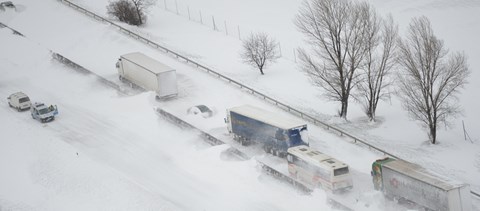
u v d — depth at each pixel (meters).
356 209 42.50
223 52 77.56
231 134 55.28
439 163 49.88
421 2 99.69
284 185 46.00
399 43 63.94
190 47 78.50
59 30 80.69
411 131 56.75
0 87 66.00
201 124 57.62
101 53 74.75
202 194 45.28
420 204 41.31
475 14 91.38
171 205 43.41
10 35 78.38
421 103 54.41
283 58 76.62
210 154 51.06
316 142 53.34
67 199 44.72
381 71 61.31
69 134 55.34
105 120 58.28
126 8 85.25
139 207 43.31
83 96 63.91
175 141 54.00
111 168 49.12
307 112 59.94
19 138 54.41
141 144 53.50
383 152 51.06
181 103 61.94
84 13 86.19
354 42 58.28
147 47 76.00
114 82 66.94
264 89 65.69
